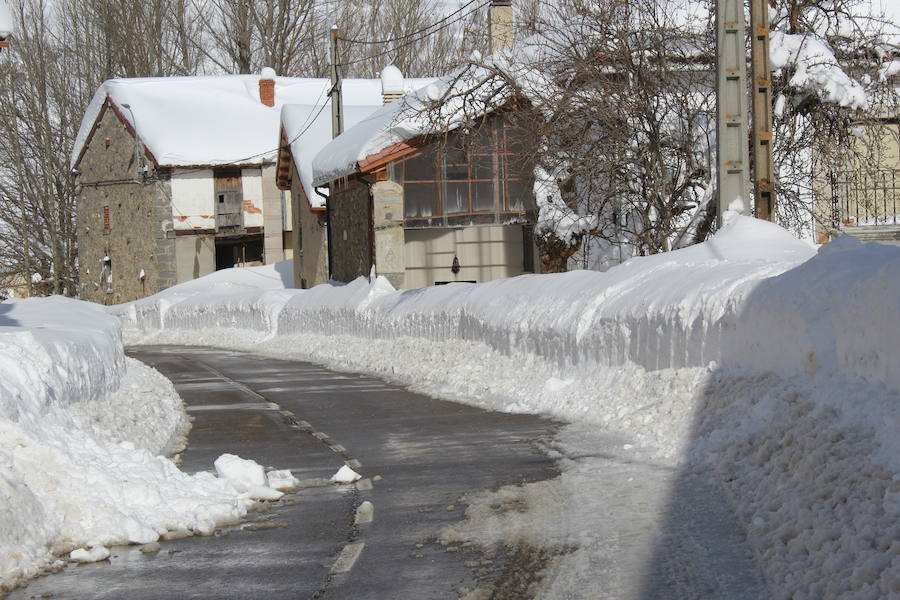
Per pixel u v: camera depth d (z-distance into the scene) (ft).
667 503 27.53
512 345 58.85
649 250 72.69
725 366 37.42
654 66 70.28
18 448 26.58
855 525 20.24
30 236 188.65
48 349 35.35
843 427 25.58
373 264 101.14
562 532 25.08
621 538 24.23
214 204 166.61
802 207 75.36
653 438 36.29
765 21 51.83
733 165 51.03
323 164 111.96
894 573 17.52
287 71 213.46
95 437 34.42
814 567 19.79
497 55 81.25
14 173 183.62
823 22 73.41
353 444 40.60
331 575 22.35
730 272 41.16
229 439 42.75
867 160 75.41
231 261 180.14
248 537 26.13
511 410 48.26
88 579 22.57
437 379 62.28
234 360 90.89
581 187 83.71
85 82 197.26
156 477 29.35
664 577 21.09
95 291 186.80
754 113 51.96
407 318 79.51
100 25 197.26
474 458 36.11
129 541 25.50
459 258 107.86
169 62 209.77
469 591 20.70
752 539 23.11
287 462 37.06
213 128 169.68
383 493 31.01
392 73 131.44
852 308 28.02
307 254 139.33
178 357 96.84
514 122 85.40
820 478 23.47
